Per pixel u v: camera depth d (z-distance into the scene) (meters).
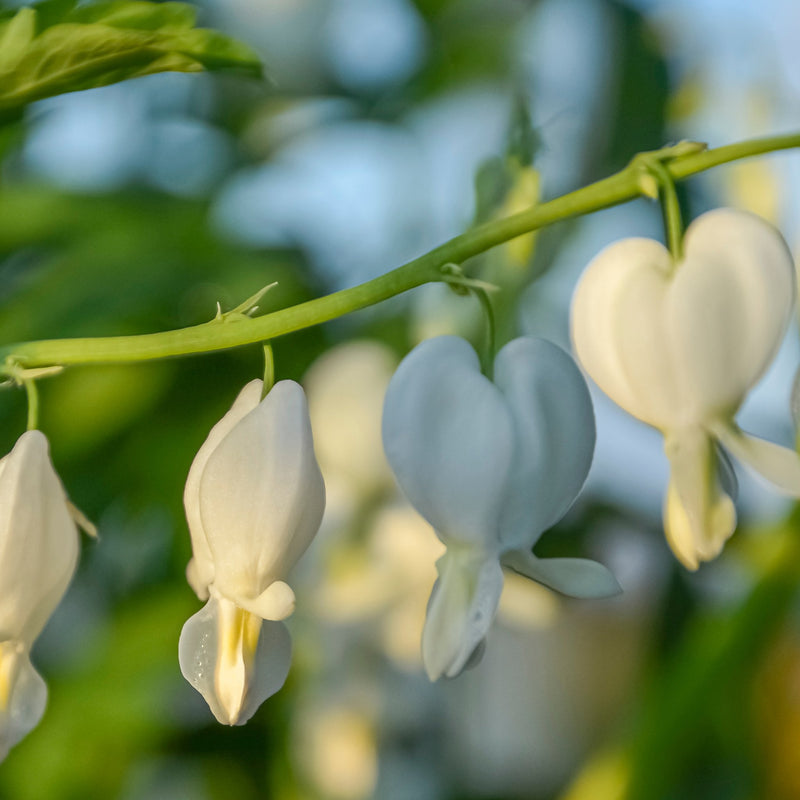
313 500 0.36
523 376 0.36
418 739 0.50
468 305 0.44
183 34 0.37
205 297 0.44
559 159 0.45
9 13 0.36
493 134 0.47
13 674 0.37
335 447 0.47
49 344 0.36
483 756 0.50
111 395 0.44
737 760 0.44
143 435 0.44
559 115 0.45
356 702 0.49
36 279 0.44
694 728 0.43
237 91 0.49
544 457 0.36
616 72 0.46
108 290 0.44
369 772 0.49
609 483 0.45
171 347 0.36
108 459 0.44
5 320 0.44
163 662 0.45
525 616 0.45
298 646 0.48
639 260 0.36
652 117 0.45
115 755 0.44
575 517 0.45
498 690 0.50
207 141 0.49
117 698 0.44
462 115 0.48
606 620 0.48
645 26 0.46
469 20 0.49
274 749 0.48
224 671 0.36
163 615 0.45
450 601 0.36
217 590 0.36
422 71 0.49
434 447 0.36
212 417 0.45
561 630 0.48
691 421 0.36
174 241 0.45
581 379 0.36
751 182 0.44
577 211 0.36
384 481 0.48
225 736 0.48
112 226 0.45
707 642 0.43
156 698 0.45
